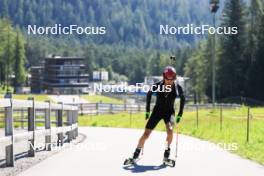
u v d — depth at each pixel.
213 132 42.19
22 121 57.03
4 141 18.94
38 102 23.91
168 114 20.75
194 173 19.17
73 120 37.69
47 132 25.66
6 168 19.83
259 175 19.02
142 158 23.67
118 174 18.53
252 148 29.31
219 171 19.84
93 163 21.64
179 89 20.77
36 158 23.27
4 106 18.66
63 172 19.03
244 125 51.06
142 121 71.38
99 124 70.38
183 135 42.28
